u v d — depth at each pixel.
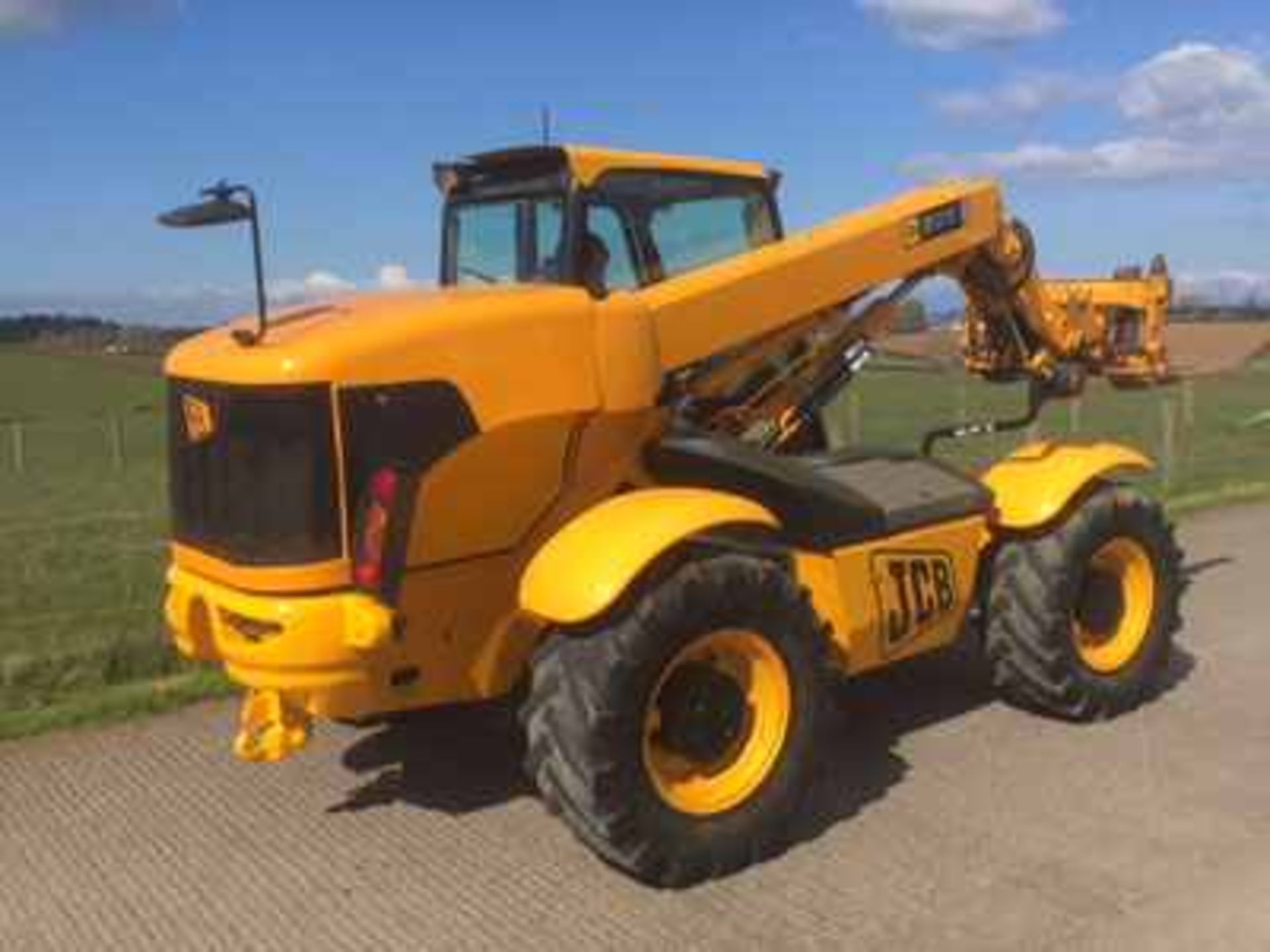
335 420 4.69
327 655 4.75
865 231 6.30
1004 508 6.23
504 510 5.05
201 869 5.07
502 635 5.19
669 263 6.25
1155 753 5.91
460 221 6.50
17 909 4.80
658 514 4.80
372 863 5.07
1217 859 4.84
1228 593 8.84
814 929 4.45
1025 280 7.17
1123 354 7.98
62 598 10.08
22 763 6.20
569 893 4.78
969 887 4.69
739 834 4.84
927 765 5.83
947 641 6.12
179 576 5.30
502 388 4.93
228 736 6.48
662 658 4.72
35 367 79.50
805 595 5.08
